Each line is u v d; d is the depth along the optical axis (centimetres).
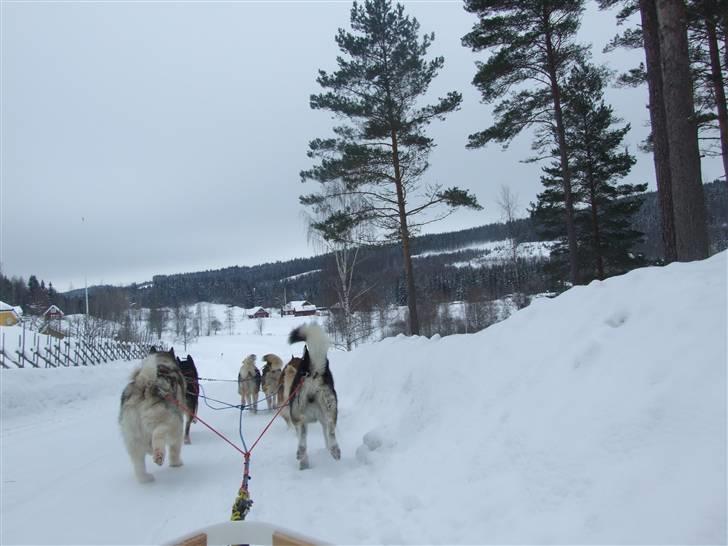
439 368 750
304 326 738
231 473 699
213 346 7612
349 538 460
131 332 5325
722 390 351
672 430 354
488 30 1803
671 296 482
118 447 929
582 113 2536
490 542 389
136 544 478
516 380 573
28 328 3869
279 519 513
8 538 500
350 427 940
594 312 561
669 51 924
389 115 2000
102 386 1820
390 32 2052
